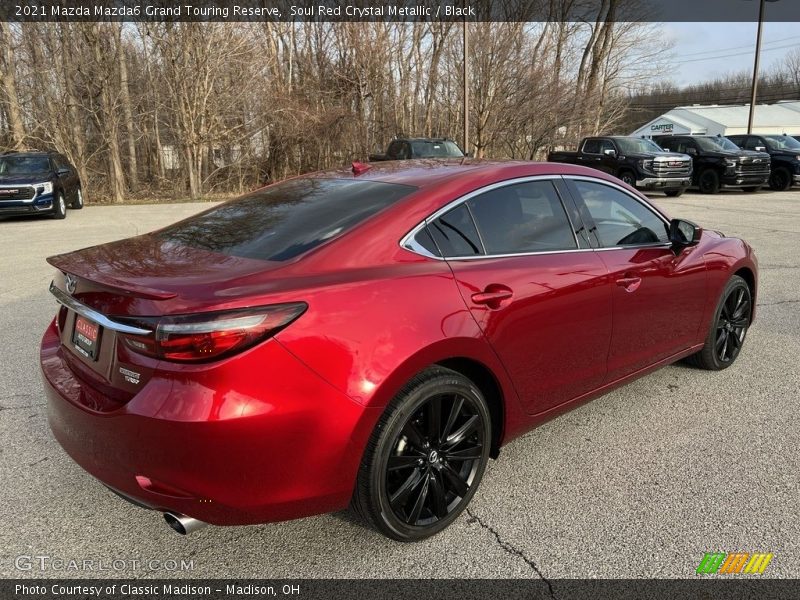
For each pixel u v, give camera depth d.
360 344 2.36
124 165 29.80
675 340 4.05
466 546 2.68
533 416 3.15
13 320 6.02
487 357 2.79
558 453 3.47
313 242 2.61
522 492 3.08
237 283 2.29
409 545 2.70
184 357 2.13
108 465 2.34
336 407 2.30
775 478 3.16
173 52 22.31
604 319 3.38
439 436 2.69
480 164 3.36
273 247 2.63
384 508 2.53
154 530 2.81
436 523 2.72
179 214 16.62
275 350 2.19
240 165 26.00
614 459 3.39
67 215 16.44
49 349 2.97
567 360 3.23
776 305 6.42
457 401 2.72
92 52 22.17
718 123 56.84
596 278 3.30
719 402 4.10
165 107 25.12
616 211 3.70
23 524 2.84
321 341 2.28
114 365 2.36
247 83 24.16
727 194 20.55
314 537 2.77
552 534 2.75
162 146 30.12
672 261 3.86
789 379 4.48
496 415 3.03
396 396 2.50
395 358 2.42
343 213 2.81
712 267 4.22
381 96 28.55
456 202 2.91
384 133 29.20
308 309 2.28
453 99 29.94
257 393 2.16
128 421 2.21
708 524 2.79
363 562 2.59
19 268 8.67
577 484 3.15
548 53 31.67
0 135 23.09
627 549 2.64
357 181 3.21
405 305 2.51
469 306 2.71
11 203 14.12
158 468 2.19
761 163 20.48
